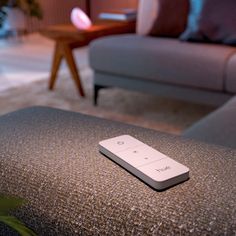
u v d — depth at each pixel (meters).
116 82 2.30
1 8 4.49
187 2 2.40
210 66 1.92
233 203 0.44
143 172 0.48
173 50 2.03
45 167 0.53
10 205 0.32
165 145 0.60
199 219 0.41
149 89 2.19
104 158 0.55
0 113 2.27
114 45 2.22
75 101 2.50
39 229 0.46
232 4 2.17
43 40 4.61
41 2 4.25
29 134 0.63
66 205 0.46
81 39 2.42
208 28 2.19
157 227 0.41
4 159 0.56
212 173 0.50
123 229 0.42
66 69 3.25
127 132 0.65
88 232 0.43
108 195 0.46
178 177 0.47
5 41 4.58
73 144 0.60
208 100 2.01
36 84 2.87
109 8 2.88
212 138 1.04
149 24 2.47
